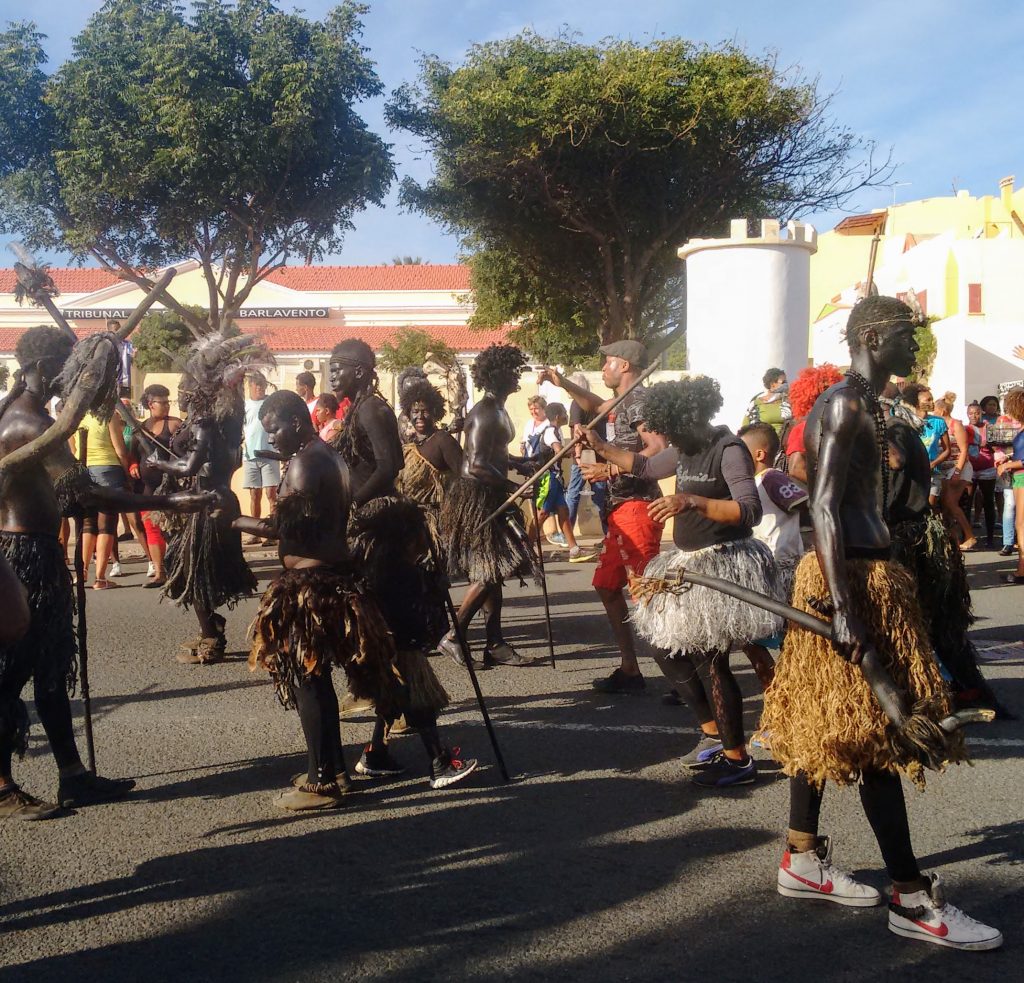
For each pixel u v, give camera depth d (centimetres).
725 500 453
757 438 629
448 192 2164
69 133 1834
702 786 476
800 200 2211
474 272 2611
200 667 726
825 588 343
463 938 341
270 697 643
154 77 1791
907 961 325
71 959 330
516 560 694
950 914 335
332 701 457
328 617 440
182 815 451
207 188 1816
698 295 1284
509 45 2067
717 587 356
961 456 1220
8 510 427
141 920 355
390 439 584
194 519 721
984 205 3725
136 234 1991
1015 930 344
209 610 730
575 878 385
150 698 643
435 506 715
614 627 642
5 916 359
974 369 2448
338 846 417
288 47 1792
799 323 1271
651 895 371
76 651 457
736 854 405
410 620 475
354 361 589
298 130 1769
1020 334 2458
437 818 445
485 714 492
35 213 1936
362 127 1911
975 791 467
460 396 805
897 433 536
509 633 841
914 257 3181
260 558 1266
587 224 2155
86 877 390
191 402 718
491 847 414
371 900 369
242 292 1961
